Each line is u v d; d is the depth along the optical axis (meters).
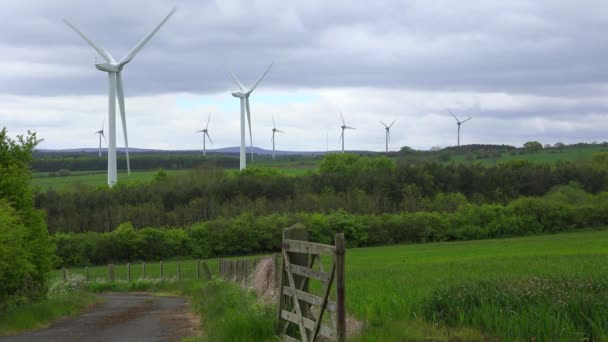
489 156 178.50
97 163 166.50
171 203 103.00
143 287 45.97
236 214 97.31
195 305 22.25
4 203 22.20
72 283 35.03
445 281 20.14
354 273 30.89
